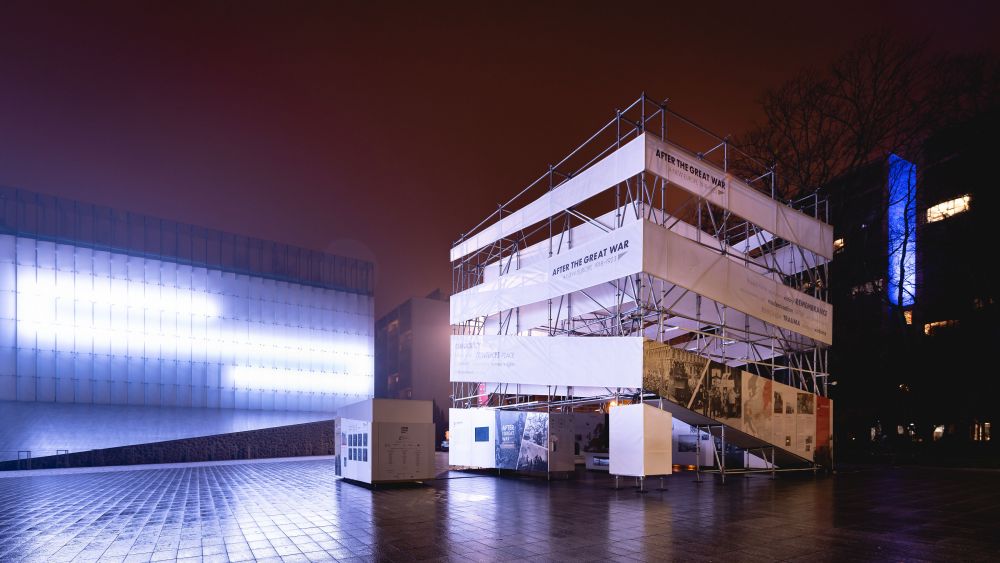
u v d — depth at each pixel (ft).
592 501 43.75
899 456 89.51
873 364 102.53
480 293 78.18
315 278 140.97
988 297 94.32
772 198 69.00
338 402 139.64
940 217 103.45
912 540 28.89
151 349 112.68
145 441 109.19
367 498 46.24
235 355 124.57
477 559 25.14
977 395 96.89
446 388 207.10
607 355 55.42
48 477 72.69
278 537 30.32
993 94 89.40
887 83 98.12
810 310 71.82
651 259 53.52
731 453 74.64
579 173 63.87
